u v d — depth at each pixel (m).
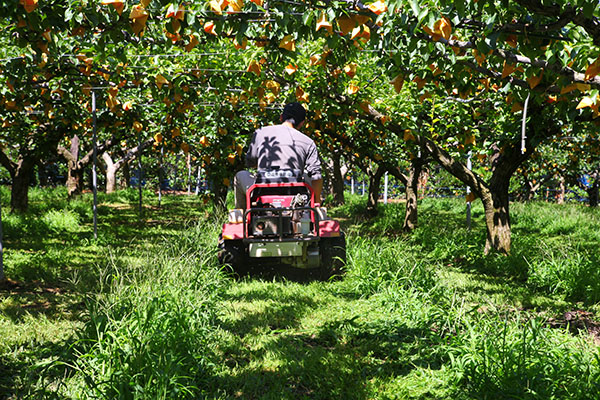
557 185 29.88
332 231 6.77
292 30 3.59
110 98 7.40
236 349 4.11
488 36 3.36
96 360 3.38
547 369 3.37
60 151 19.44
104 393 3.00
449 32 3.22
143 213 17.69
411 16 3.38
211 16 3.55
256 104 10.07
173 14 3.41
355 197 27.52
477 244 9.66
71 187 19.73
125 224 14.16
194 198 27.66
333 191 27.23
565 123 7.18
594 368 3.45
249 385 3.44
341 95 8.00
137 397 2.87
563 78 3.67
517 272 7.66
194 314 4.42
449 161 9.09
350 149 13.40
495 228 9.00
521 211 18.02
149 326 3.89
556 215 16.22
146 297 4.54
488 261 8.45
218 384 3.45
